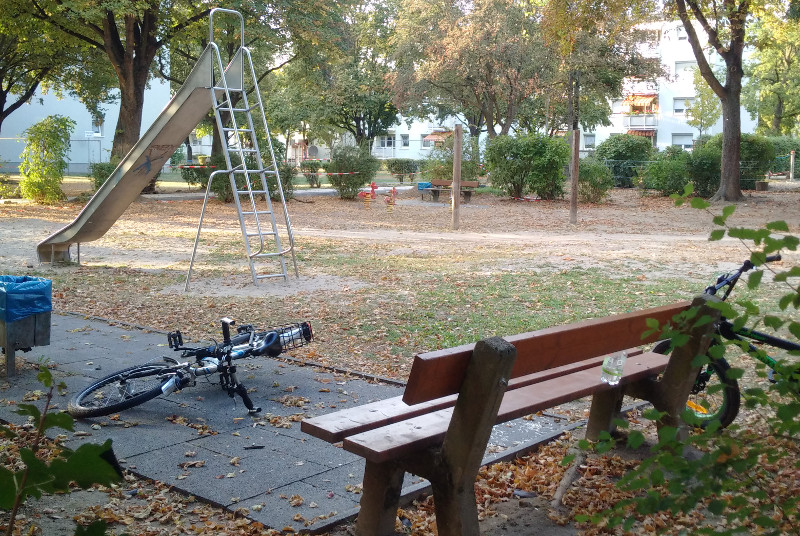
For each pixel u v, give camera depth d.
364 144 34.50
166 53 42.81
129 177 13.20
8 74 40.47
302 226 22.94
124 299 11.31
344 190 34.19
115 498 4.46
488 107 47.06
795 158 52.06
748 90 62.31
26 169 28.89
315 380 7.05
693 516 4.14
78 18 29.53
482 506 4.40
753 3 28.88
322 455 5.19
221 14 29.94
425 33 46.06
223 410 6.17
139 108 31.91
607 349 4.50
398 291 11.94
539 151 32.94
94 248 17.25
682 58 68.56
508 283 12.58
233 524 4.13
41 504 4.32
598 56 44.75
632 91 61.88
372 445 3.70
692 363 2.99
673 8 30.42
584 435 5.61
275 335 6.58
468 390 3.55
